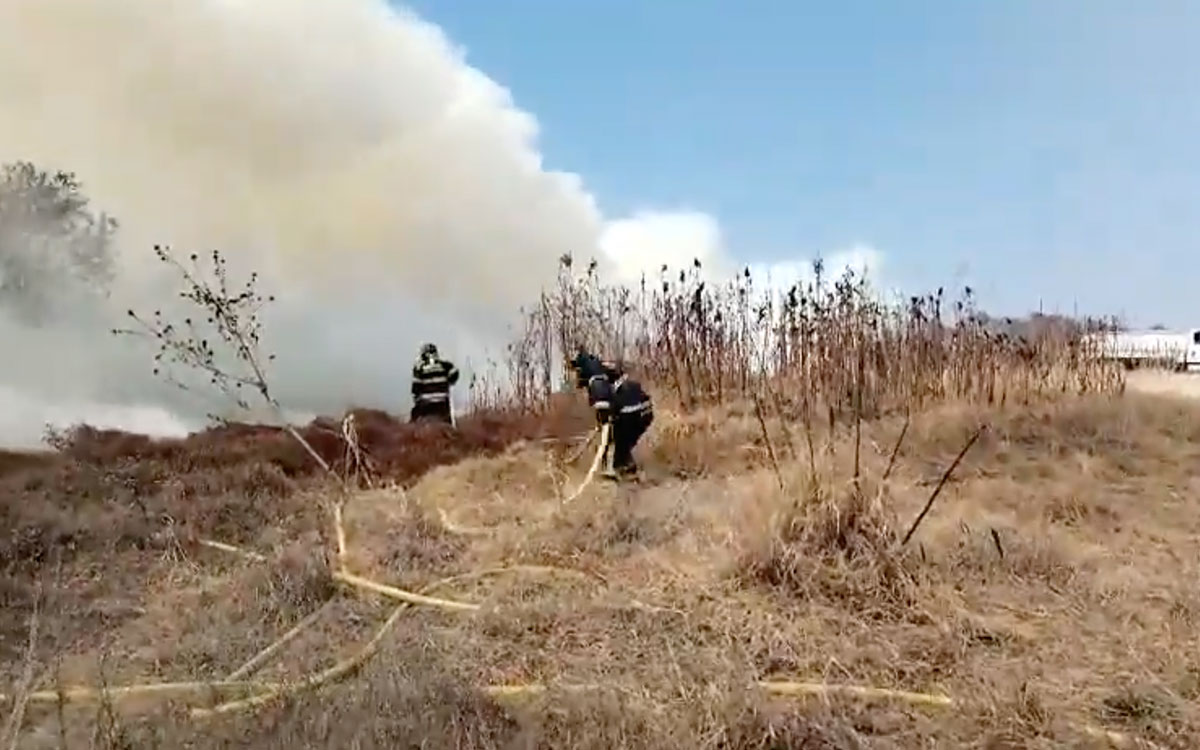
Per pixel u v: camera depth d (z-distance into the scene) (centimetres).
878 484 736
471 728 452
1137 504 884
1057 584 644
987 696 478
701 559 695
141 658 607
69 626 671
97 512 969
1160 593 624
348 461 1170
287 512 984
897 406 1245
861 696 492
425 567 754
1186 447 1083
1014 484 924
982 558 674
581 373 1087
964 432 1100
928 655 540
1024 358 1340
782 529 670
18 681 525
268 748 437
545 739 453
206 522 937
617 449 1050
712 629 577
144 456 1295
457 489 1054
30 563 811
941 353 1331
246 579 727
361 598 695
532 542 773
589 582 673
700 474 1062
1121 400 1245
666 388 1406
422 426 1430
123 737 452
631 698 486
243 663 592
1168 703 469
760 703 467
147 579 791
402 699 478
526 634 590
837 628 577
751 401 1291
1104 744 438
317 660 584
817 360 1270
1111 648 543
